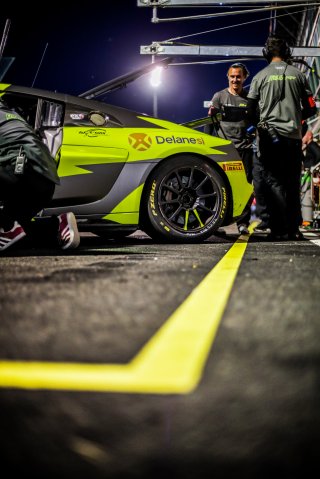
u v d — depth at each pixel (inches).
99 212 162.2
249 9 361.7
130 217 166.4
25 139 122.9
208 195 176.6
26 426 29.1
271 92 189.9
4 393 33.9
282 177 192.4
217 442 27.0
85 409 31.3
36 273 92.1
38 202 127.5
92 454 25.7
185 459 25.1
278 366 39.6
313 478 23.6
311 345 45.6
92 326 52.4
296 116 190.2
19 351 43.6
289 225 194.7
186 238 173.8
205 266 103.1
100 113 165.5
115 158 162.9
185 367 38.9
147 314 57.9
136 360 40.7
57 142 156.6
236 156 181.3
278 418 29.9
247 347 44.9
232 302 64.9
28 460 25.2
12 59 192.2
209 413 30.6
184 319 55.3
